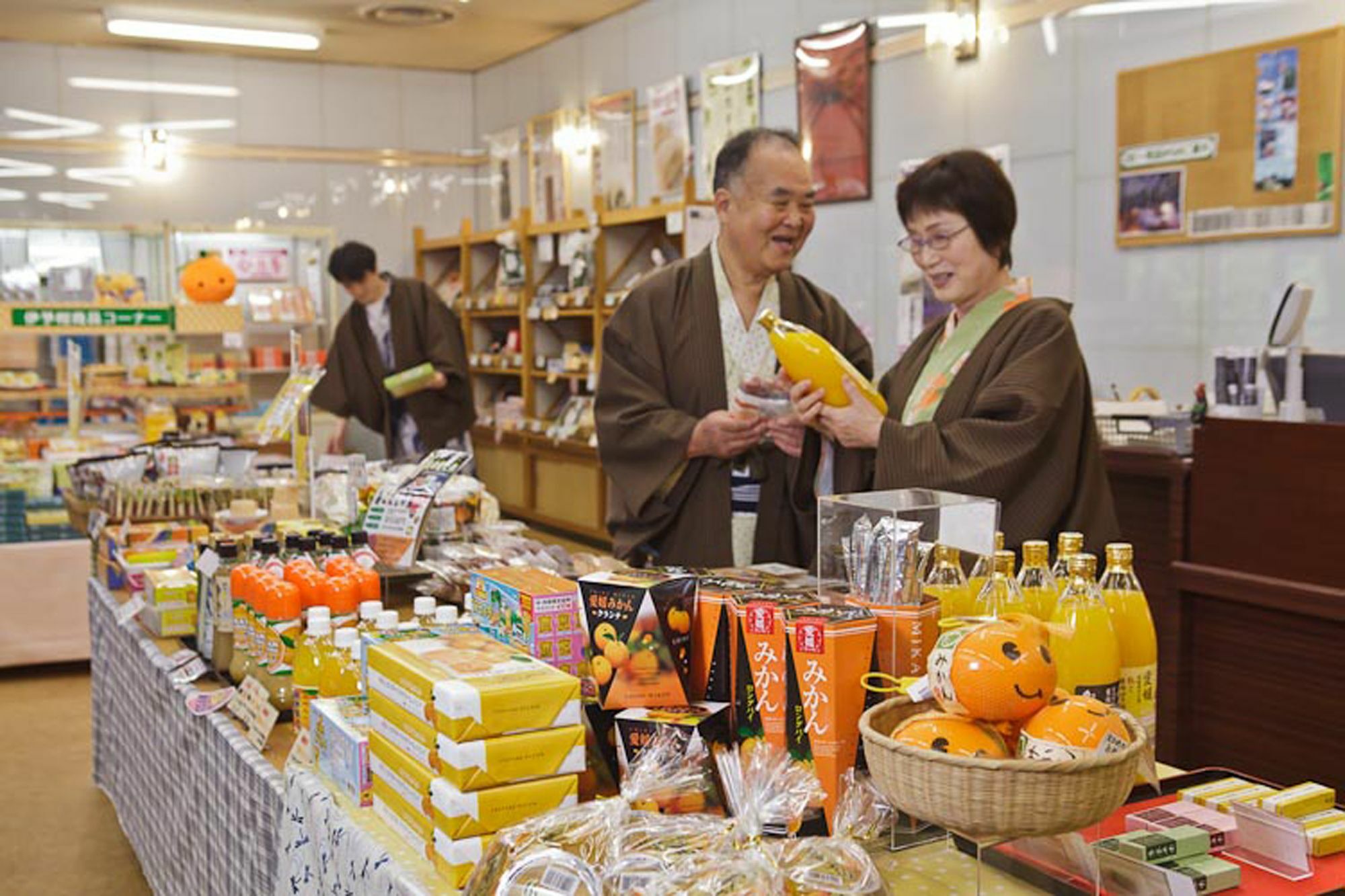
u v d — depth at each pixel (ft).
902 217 8.08
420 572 9.13
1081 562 5.29
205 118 30.81
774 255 9.18
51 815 12.93
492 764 4.72
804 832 4.87
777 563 9.09
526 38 29.22
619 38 26.96
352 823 5.48
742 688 5.10
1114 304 16.30
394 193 33.19
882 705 4.50
